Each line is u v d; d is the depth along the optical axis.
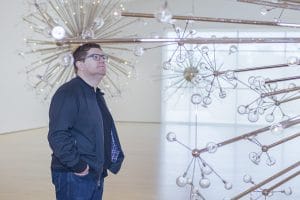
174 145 7.38
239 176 4.88
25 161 5.93
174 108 11.63
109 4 1.88
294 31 9.17
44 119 10.39
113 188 4.38
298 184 4.23
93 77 1.92
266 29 10.20
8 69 8.90
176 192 4.21
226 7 10.47
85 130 1.91
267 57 10.73
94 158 1.93
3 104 8.84
